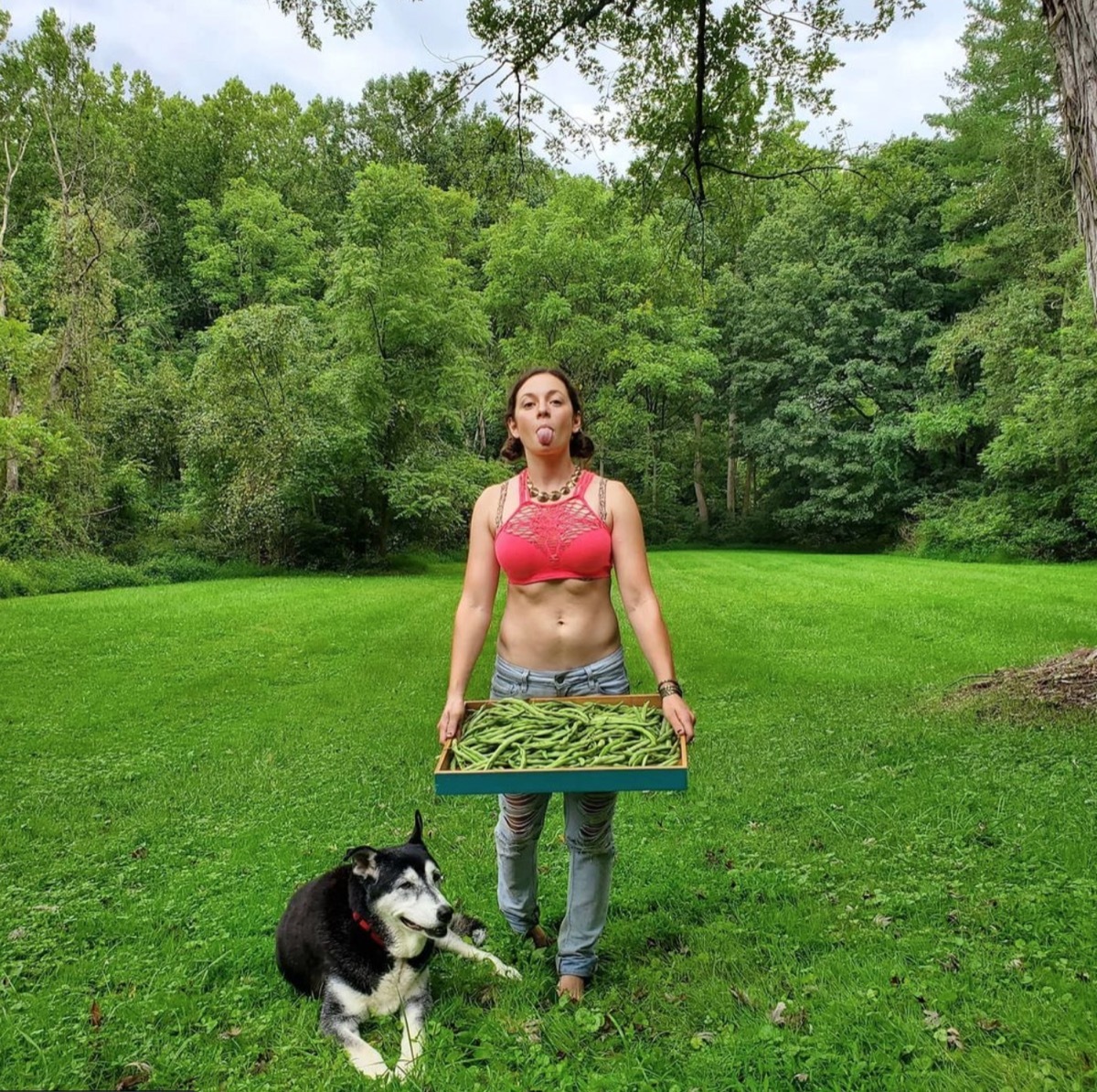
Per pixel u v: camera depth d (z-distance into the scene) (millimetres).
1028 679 7883
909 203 33688
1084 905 3375
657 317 36312
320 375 26562
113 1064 2723
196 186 43500
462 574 26172
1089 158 5047
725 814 5066
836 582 19422
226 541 26500
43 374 25500
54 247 26438
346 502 27391
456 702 2994
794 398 36312
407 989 3035
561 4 9922
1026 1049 2518
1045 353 26531
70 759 6949
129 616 14945
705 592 17641
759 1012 2840
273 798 5809
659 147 11430
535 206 38219
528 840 3250
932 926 3359
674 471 41000
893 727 6867
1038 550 27016
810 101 10977
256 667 10789
